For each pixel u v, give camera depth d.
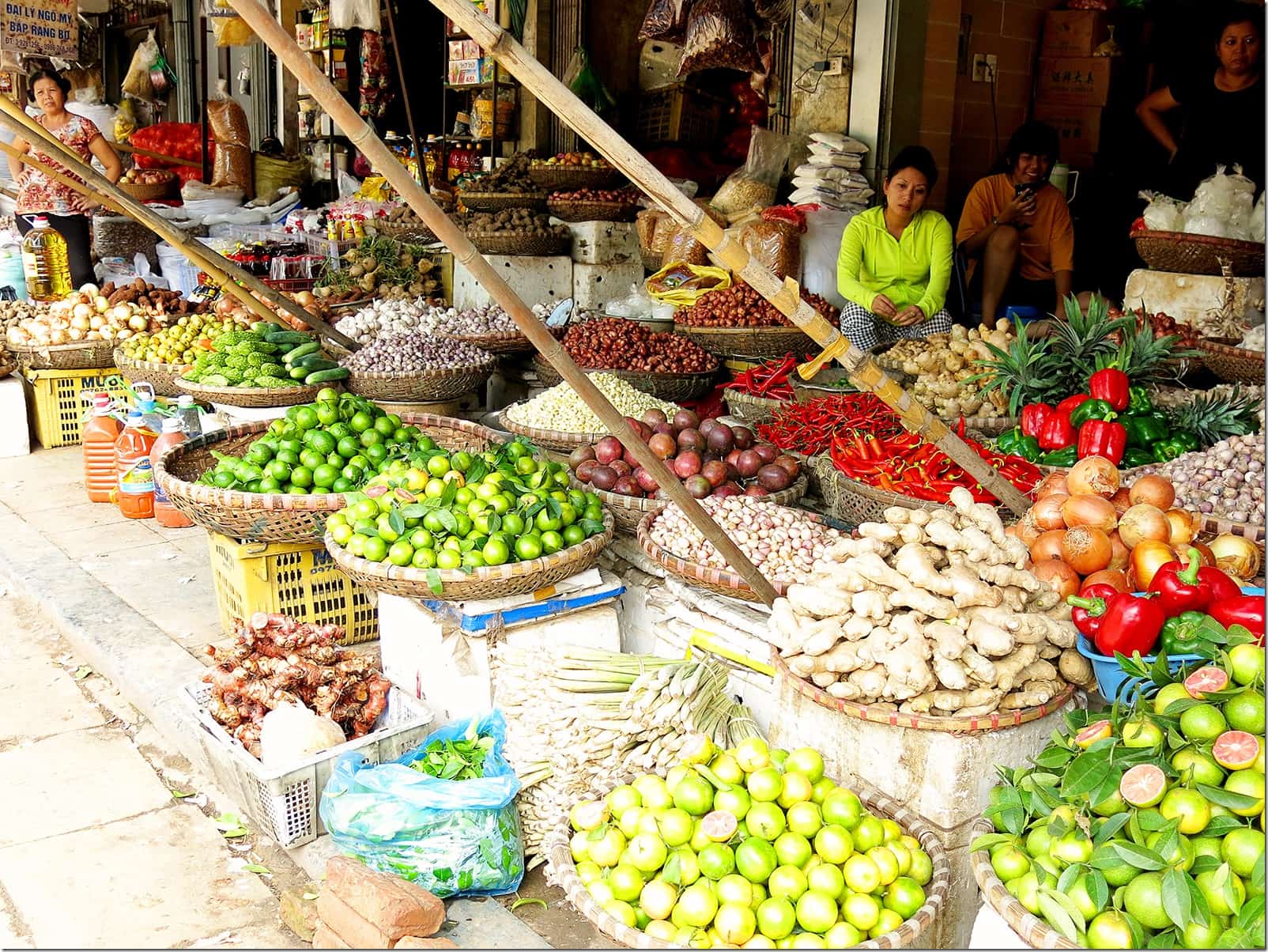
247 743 2.88
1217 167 4.77
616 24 7.87
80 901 2.61
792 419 4.15
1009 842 2.01
